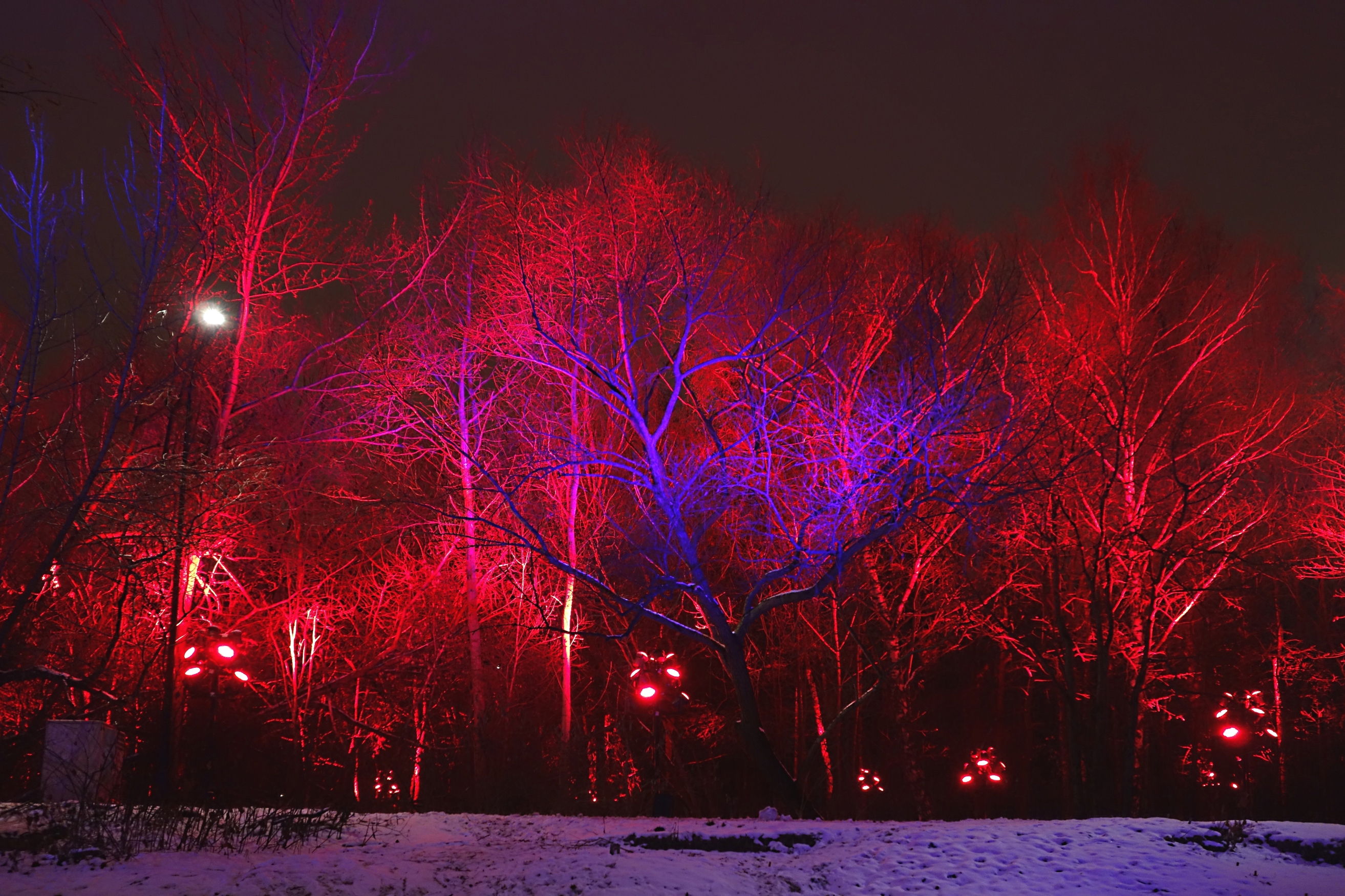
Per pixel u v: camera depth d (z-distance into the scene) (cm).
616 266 2178
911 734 3034
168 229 1543
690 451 2284
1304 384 2845
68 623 2320
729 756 3425
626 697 2936
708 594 2053
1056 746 4094
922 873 1174
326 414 2616
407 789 2995
